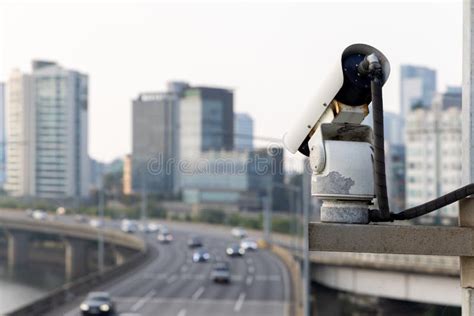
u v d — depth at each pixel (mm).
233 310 142625
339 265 162875
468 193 14047
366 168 14711
